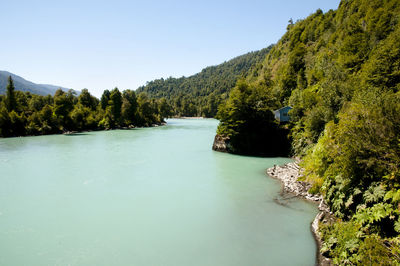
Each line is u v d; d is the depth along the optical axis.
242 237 12.35
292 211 15.19
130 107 98.38
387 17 46.62
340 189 11.02
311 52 74.06
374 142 9.40
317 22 95.88
